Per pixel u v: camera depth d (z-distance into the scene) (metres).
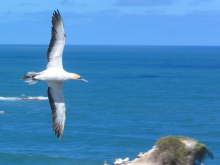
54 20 20.75
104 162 66.31
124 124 97.94
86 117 105.94
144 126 96.31
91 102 131.38
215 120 105.25
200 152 47.59
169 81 197.38
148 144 78.81
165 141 48.22
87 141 79.69
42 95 141.62
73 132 87.44
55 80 20.72
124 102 133.00
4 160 66.69
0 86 164.12
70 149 73.56
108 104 128.12
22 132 87.06
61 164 64.75
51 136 83.69
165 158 47.78
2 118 101.69
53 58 20.91
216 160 66.62
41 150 72.75
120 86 175.25
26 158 67.38
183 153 47.19
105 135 85.00
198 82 195.00
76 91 159.75
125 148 75.25
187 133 90.00
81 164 65.00
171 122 102.06
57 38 20.81
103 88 168.88
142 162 48.78
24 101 128.12
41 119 101.12
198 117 109.38
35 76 20.75
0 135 84.25
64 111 21.03
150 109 120.75
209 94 155.50
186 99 142.62
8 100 129.88
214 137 86.44
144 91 161.00
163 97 146.12
